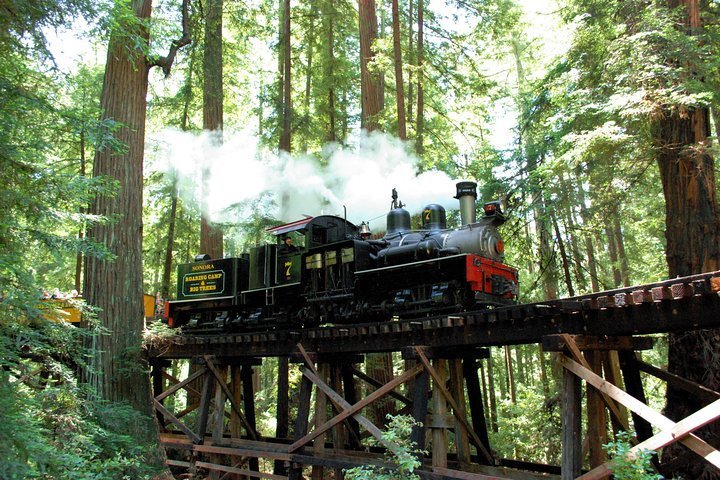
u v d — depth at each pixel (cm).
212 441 1082
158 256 2005
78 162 1409
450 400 795
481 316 697
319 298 1042
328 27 1909
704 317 544
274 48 1866
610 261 1945
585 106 891
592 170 1029
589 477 562
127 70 1032
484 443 917
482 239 912
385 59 1302
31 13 566
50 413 644
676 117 877
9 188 573
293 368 1733
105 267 987
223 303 1306
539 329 670
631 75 820
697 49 812
